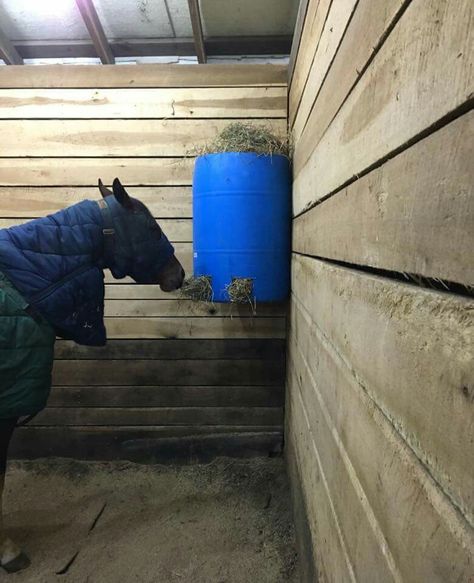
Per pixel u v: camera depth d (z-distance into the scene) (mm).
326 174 1170
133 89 2500
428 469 505
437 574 474
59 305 1842
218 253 2117
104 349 2656
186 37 2523
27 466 2629
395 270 622
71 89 2504
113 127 2518
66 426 2699
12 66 2488
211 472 2566
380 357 690
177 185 2541
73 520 2195
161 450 2684
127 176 2539
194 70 2477
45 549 2006
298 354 1922
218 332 2631
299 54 1884
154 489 2438
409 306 565
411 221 562
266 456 2672
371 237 743
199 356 2650
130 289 2611
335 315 1061
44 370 1835
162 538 2053
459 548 426
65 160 2537
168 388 2676
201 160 2141
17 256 1789
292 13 2314
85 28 2445
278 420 2674
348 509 917
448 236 459
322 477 1249
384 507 666
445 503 458
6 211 2561
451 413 447
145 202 2549
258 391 2662
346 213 933
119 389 2680
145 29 2453
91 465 2650
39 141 2525
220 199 2084
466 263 421
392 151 626
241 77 2477
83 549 2002
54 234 1881
